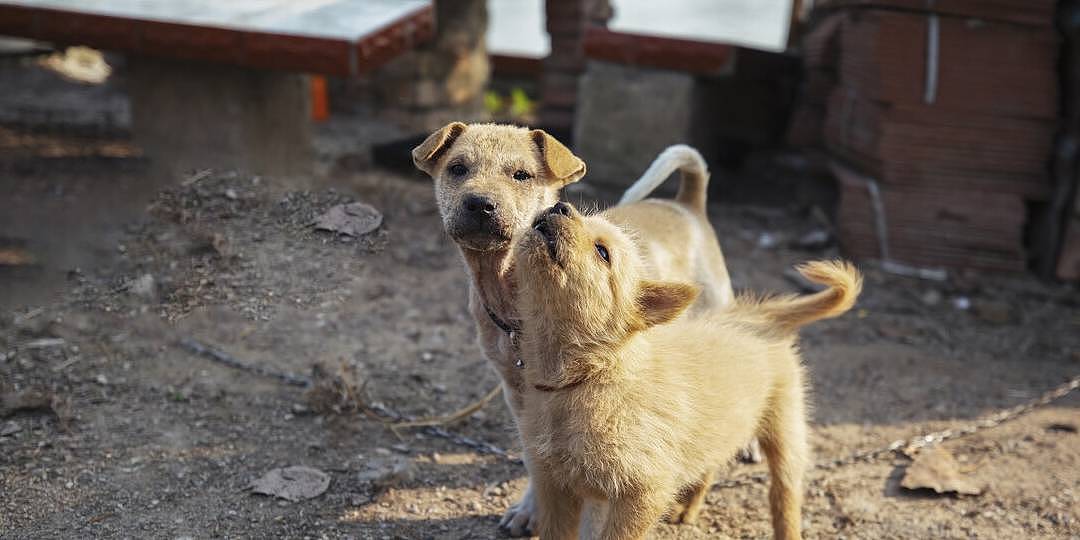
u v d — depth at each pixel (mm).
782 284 2584
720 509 1832
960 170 2668
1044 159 2656
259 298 1799
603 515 1643
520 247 1523
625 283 1528
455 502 1822
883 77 2635
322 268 1796
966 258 2678
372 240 1823
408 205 2812
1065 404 2115
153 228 2004
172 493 1801
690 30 6793
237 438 1941
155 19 2549
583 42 2910
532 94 4406
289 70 2498
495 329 1691
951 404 2117
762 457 1971
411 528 1760
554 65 3369
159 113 2639
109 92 4051
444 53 3629
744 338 1695
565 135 3246
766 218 2984
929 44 2621
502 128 1716
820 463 1936
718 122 3379
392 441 1961
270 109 2658
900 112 2648
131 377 2094
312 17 2568
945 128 2648
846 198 2721
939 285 2621
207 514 1762
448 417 2012
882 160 2674
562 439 1544
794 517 1708
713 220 2963
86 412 1987
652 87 2871
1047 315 2500
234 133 2586
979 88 2631
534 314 1534
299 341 2252
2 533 1703
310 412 2020
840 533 1773
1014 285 2629
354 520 1768
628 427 1532
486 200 1616
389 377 2150
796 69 3418
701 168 1937
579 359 1528
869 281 2617
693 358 1628
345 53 2445
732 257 2721
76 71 4355
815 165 3055
